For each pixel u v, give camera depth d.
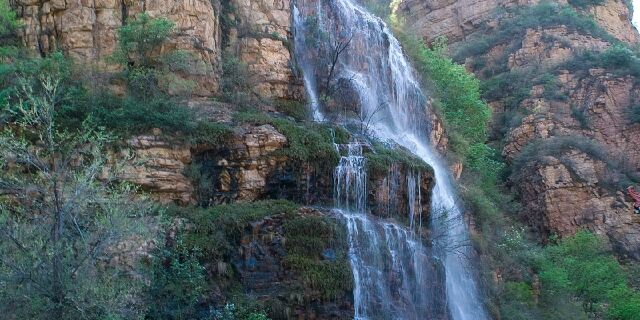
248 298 16.12
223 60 21.91
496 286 25.55
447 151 31.14
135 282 14.34
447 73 36.19
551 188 38.47
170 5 20.67
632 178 41.59
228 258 16.61
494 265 26.98
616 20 55.66
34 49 19.80
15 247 13.20
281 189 18.88
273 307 16.08
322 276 16.91
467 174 33.03
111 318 12.72
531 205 38.97
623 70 45.22
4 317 12.62
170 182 17.53
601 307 29.28
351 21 29.33
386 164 20.62
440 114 32.56
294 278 16.72
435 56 37.44
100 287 13.04
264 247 16.97
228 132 18.64
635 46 55.31
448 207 25.95
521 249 30.55
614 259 33.66
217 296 15.90
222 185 18.28
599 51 47.25
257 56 22.62
